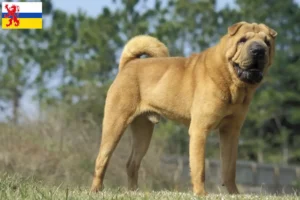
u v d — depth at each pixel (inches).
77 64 1154.7
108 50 1175.6
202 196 321.7
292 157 1529.3
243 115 361.1
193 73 367.9
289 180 1057.5
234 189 368.8
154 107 386.0
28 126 658.2
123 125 390.6
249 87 350.6
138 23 1212.5
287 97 1552.7
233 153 368.2
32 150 627.2
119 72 403.9
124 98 390.3
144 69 391.2
